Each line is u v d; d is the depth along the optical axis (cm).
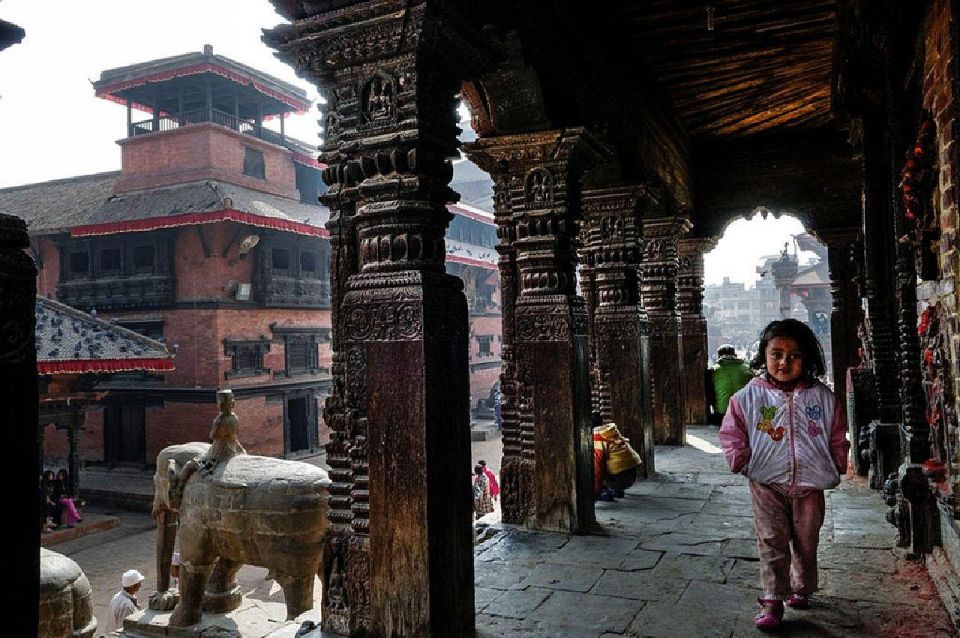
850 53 543
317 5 317
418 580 294
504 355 535
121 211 2145
